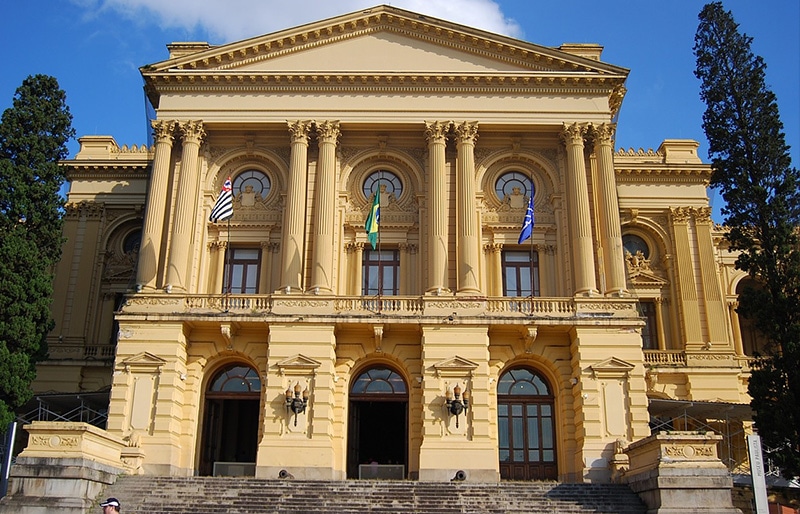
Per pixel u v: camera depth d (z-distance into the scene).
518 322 37.94
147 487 31.20
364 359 38.97
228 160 43.84
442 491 31.42
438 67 43.34
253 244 42.75
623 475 33.41
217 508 29.45
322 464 35.66
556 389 39.06
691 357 48.91
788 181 37.25
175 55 45.75
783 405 33.44
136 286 39.66
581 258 40.12
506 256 42.97
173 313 37.97
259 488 31.58
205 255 42.28
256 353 38.84
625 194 53.00
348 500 30.45
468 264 39.88
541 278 42.25
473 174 41.81
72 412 45.66
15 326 36.34
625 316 38.31
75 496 28.25
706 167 52.84
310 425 36.41
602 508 29.81
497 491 31.48
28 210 38.75
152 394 36.91
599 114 42.69
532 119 42.53
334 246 41.47
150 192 41.22
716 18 40.97
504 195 43.72
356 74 42.56
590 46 45.72
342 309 38.72
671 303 51.34
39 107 41.25
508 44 43.00
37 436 29.42
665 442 29.06
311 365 37.03
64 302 50.59
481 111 42.66
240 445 43.62
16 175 39.00
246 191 43.53
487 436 36.31
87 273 51.28
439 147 42.09
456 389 36.22
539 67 43.34
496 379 38.66
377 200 39.69
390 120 42.44
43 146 40.56
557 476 38.03
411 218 42.91
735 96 39.34
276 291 39.38
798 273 35.16
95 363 48.25
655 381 48.25
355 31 43.88
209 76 42.62
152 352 37.47
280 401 36.72
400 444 46.19
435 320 37.84
